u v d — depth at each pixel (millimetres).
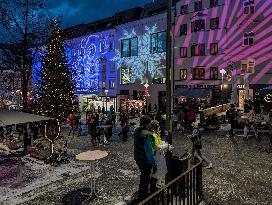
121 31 44906
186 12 38219
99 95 46875
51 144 14125
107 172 12148
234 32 34250
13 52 27141
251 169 12219
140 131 8117
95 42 49219
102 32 47719
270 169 12188
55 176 11711
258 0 32906
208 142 18438
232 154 15000
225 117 27094
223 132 22266
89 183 10789
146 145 7930
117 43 45656
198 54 37000
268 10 32469
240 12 33844
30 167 13156
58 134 14305
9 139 18141
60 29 26125
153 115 24688
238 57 34156
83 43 51438
